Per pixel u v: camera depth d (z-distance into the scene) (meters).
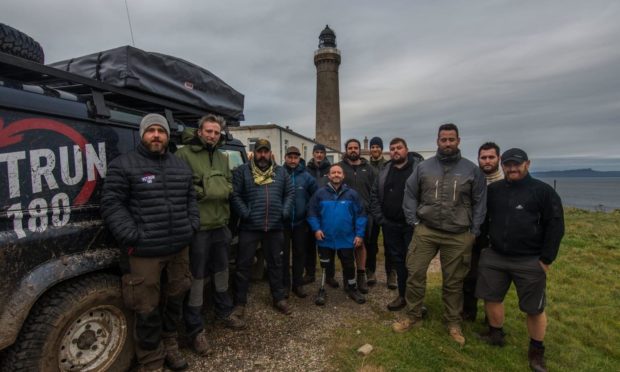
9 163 1.99
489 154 3.73
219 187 3.08
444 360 3.06
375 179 4.70
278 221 3.76
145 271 2.48
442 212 3.42
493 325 3.39
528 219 3.01
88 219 2.44
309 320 3.80
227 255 3.39
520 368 3.02
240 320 3.55
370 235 4.98
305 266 5.00
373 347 3.22
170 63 3.09
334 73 31.53
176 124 3.27
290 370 2.86
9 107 1.99
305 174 4.59
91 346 2.45
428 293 4.61
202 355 3.02
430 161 3.61
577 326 3.89
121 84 2.65
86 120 2.45
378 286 5.00
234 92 4.16
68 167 2.30
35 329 2.11
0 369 2.10
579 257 6.88
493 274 3.27
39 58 2.58
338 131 31.88
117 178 2.40
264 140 3.72
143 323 2.55
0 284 1.92
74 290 2.30
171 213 2.56
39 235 2.11
